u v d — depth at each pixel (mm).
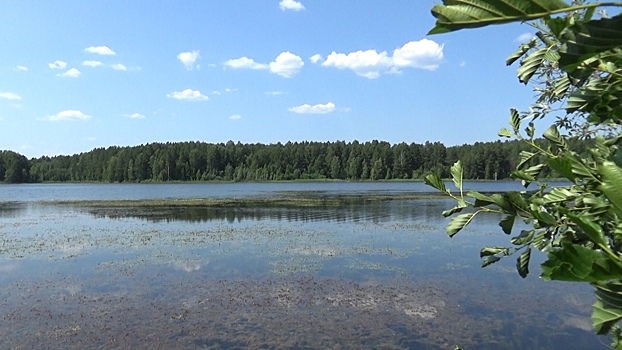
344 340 7855
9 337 8008
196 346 7664
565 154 1173
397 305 9578
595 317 603
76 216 27750
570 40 551
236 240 17891
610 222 976
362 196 45656
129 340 7887
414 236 18703
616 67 788
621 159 563
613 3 498
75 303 9812
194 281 11555
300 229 20922
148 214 28359
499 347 7508
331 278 11742
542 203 1207
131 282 11492
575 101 899
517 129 1604
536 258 13273
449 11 491
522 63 1103
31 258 14523
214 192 55688
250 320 8773
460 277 11711
